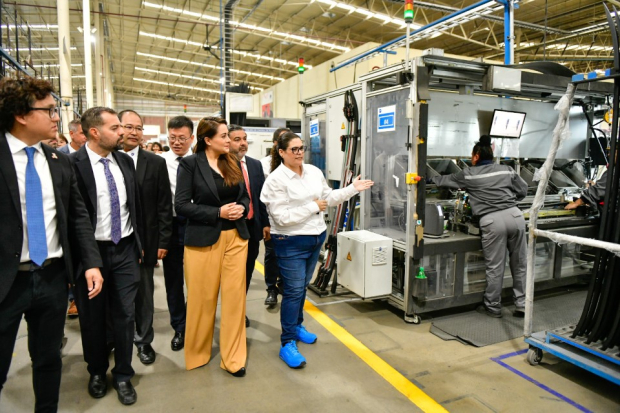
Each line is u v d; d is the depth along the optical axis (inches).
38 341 62.3
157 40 563.8
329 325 116.0
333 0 335.3
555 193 156.0
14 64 107.7
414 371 91.0
